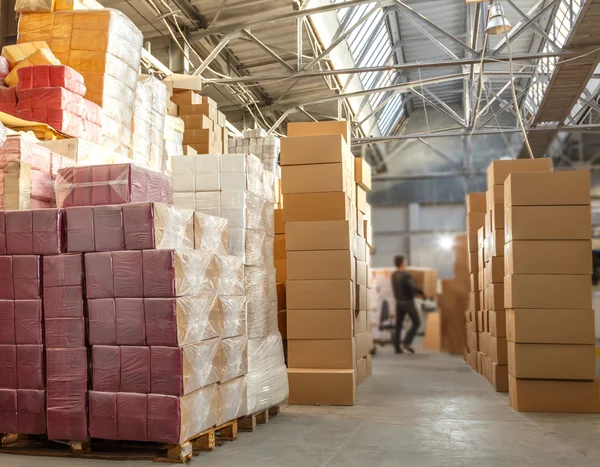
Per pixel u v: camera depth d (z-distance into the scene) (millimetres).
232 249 4969
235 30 11086
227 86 13664
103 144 6035
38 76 5609
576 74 12227
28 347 4000
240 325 4684
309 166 6359
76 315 3922
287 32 12047
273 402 5227
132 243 3854
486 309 7848
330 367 6148
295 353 6211
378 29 13289
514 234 5590
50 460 3893
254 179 5215
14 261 4031
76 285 3932
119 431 3816
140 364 3801
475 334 8758
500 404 6020
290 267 6254
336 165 6312
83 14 6188
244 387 4738
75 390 3895
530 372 5559
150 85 7043
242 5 10984
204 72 13180
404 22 14383
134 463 3822
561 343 5508
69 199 4137
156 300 3785
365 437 4586
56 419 3908
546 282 5543
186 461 3850
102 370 3867
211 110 8938
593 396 5516
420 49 16094
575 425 4980
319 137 6355
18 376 4016
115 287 3857
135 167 4117
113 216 3891
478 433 4707
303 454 4055
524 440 4457
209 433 4172
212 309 4219
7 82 5902
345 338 6141
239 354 4613
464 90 18062
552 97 13602
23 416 3998
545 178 5559
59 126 5457
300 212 6348
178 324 3762
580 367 5484
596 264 5492
